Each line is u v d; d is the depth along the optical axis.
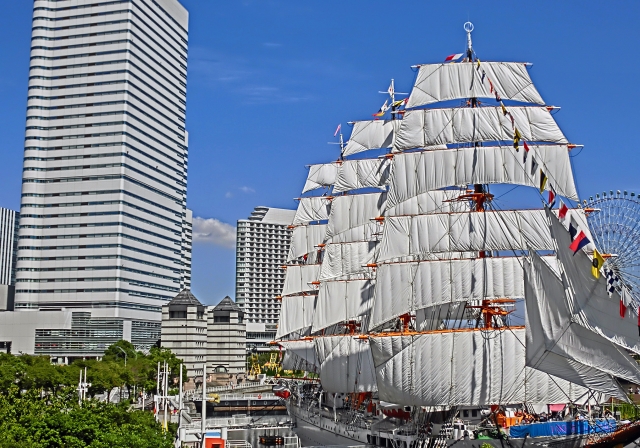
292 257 153.00
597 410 88.50
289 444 141.12
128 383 160.00
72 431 64.56
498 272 93.75
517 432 75.06
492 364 88.00
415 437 84.62
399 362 90.56
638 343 64.62
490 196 98.12
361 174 130.00
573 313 69.94
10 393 80.31
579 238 63.25
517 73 100.00
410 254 97.19
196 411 185.62
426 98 100.62
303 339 128.25
